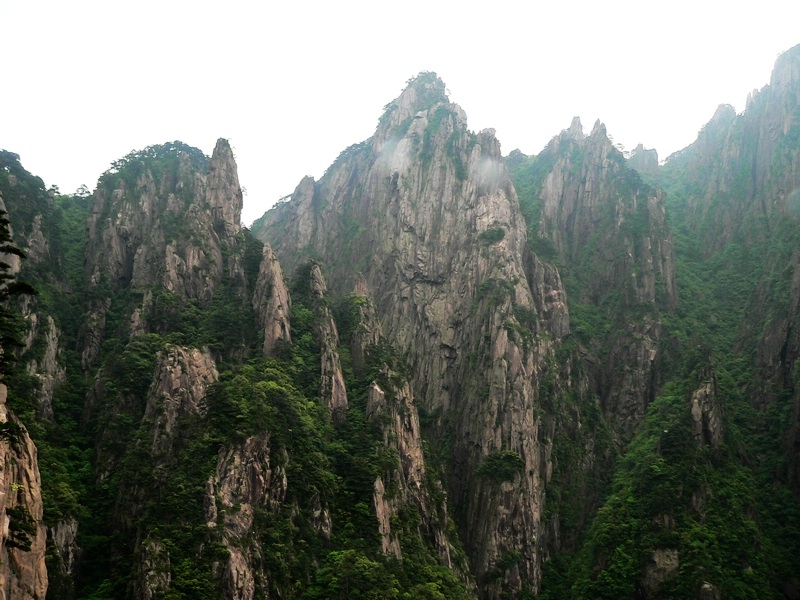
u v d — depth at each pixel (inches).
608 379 7436.0
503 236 7593.5
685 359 7037.4
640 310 7701.8
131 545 4003.4
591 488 6609.3
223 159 6683.1
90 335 5408.5
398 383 5733.3
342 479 4884.4
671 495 5698.8
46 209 6200.8
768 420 6427.2
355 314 6141.7
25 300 5108.3
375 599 4143.7
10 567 2893.7
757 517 5693.9
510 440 6348.4
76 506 4077.3
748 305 7711.6
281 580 4104.3
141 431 4520.2
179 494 4114.2
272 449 4503.0
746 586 5162.4
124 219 6259.8
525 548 5944.9
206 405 4564.5
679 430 6067.9
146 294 5506.9
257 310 5639.8
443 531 5467.5
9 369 3120.1
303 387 5310.0
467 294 7426.2
